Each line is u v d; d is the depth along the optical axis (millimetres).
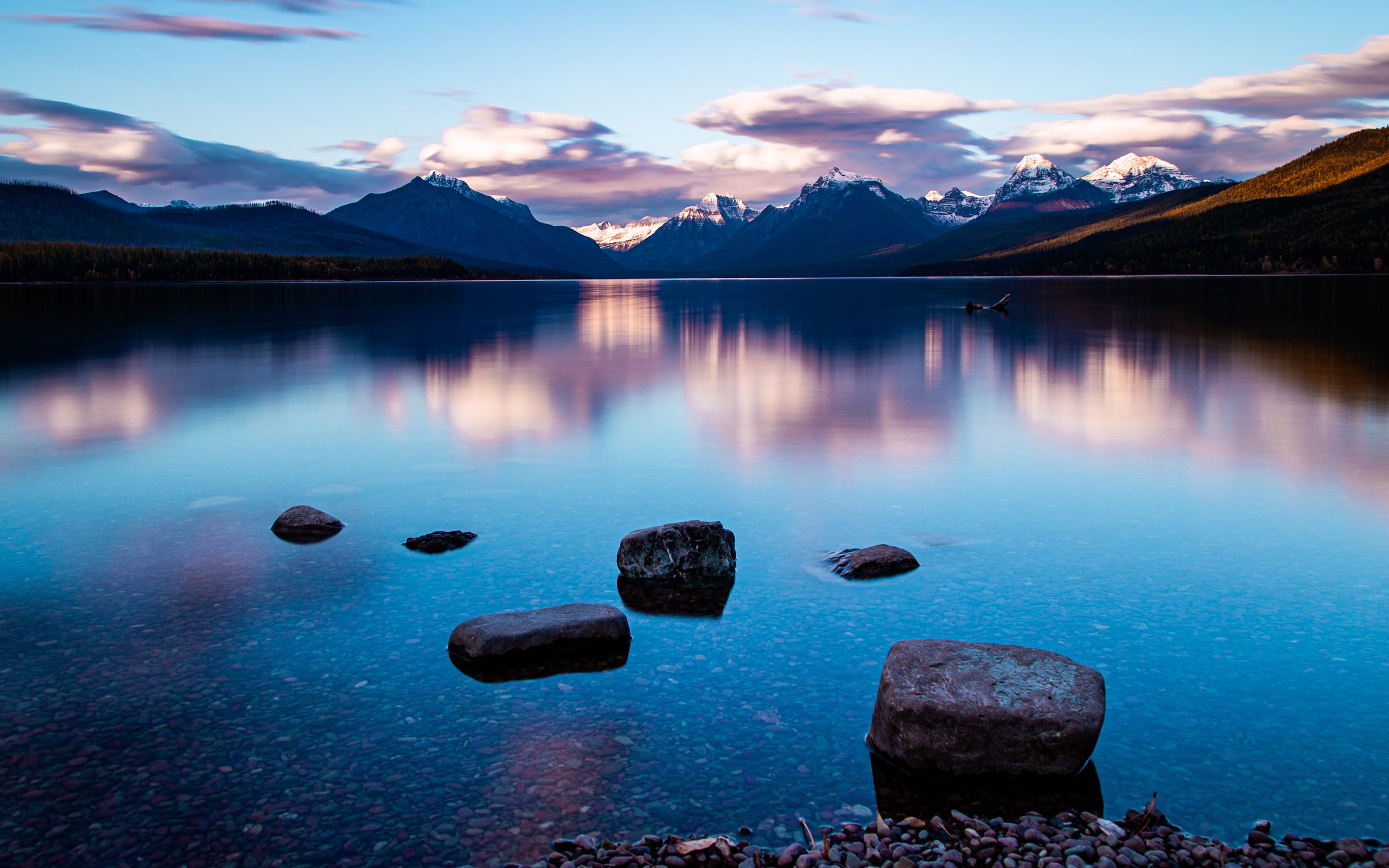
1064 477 14297
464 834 5441
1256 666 7609
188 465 15352
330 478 14398
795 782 6039
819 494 13281
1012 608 8898
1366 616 8625
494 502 12914
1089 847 5242
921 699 6176
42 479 14344
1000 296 100125
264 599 9172
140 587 9492
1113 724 6723
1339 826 5535
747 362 31844
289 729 6641
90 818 5578
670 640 8219
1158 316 56219
